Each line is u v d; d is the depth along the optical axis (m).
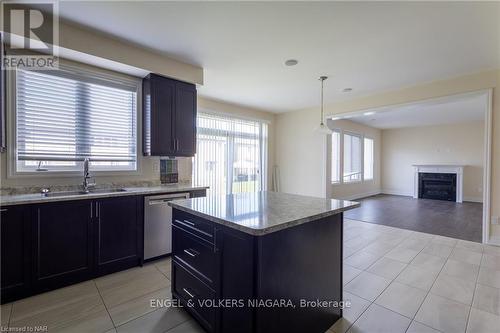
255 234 1.25
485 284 2.36
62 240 2.25
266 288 1.35
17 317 1.84
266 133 6.06
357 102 4.78
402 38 2.53
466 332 1.70
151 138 3.06
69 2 1.99
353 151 7.77
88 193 2.56
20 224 2.04
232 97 4.76
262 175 5.96
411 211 5.86
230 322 1.47
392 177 8.98
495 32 2.39
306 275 1.60
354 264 2.83
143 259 2.77
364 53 2.88
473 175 7.39
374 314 1.92
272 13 2.13
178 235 1.97
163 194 2.92
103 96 2.96
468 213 5.63
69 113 2.73
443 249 3.30
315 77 3.66
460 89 3.57
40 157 2.56
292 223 1.41
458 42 2.60
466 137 7.51
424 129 8.29
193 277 1.79
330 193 5.52
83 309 1.95
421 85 3.95
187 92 3.35
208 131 4.93
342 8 2.06
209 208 1.77
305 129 5.70
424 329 1.74
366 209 6.11
